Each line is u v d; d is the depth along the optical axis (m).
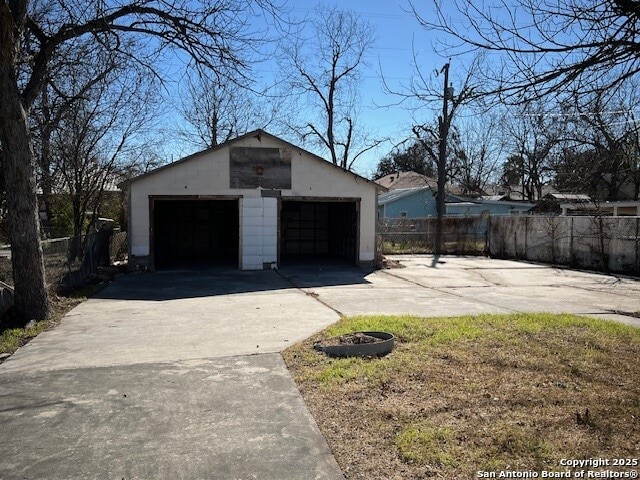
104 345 6.60
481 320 7.86
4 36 7.27
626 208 24.81
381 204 35.75
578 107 4.83
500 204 35.91
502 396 4.48
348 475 3.25
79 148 17.41
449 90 9.54
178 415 4.25
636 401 4.33
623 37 4.08
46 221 19.94
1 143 7.97
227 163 16.00
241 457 3.51
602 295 11.59
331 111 31.94
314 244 23.58
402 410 4.22
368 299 10.60
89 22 8.46
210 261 19.70
